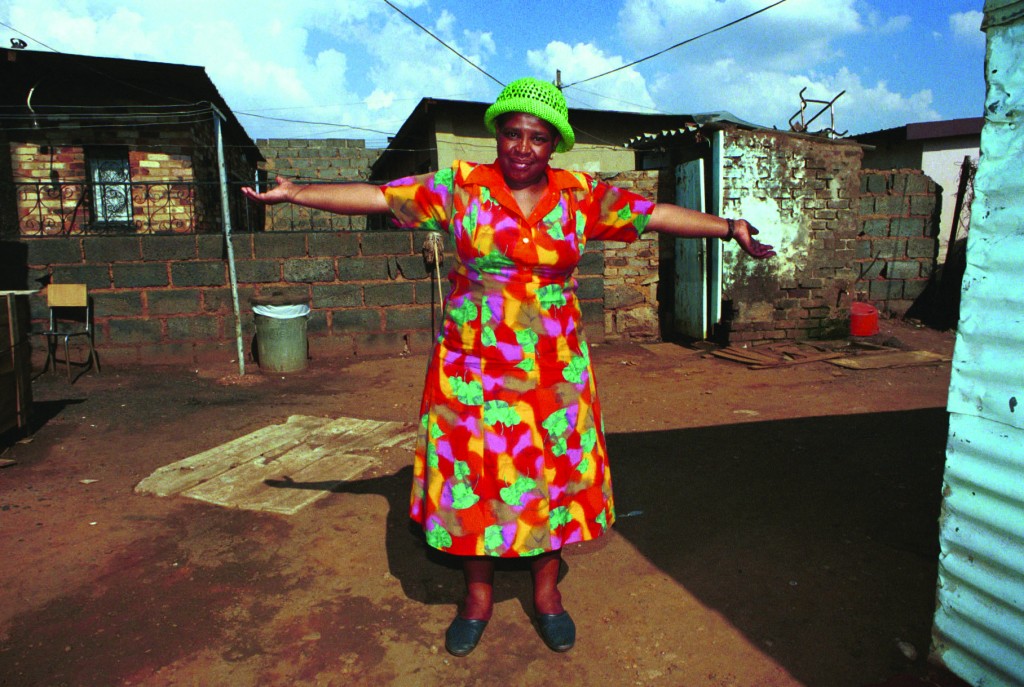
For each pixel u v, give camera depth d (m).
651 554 3.01
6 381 4.45
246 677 2.21
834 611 2.52
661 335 9.45
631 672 2.21
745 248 2.21
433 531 2.19
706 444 4.55
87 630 2.46
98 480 3.97
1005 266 1.75
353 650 2.34
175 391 6.34
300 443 4.64
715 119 10.19
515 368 2.08
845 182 8.51
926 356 7.54
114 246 7.34
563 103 2.02
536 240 2.02
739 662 2.24
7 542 3.17
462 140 12.52
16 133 9.86
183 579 2.83
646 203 2.17
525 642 2.37
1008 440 1.77
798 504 3.51
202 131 11.19
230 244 7.14
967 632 1.98
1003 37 1.71
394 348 8.09
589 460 2.24
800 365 7.28
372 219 17.39
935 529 3.18
